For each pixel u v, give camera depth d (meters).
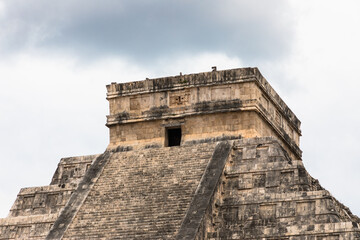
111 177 136.75
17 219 138.25
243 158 133.50
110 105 147.25
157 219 125.06
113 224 127.12
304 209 122.69
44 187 142.38
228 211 126.75
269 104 145.75
